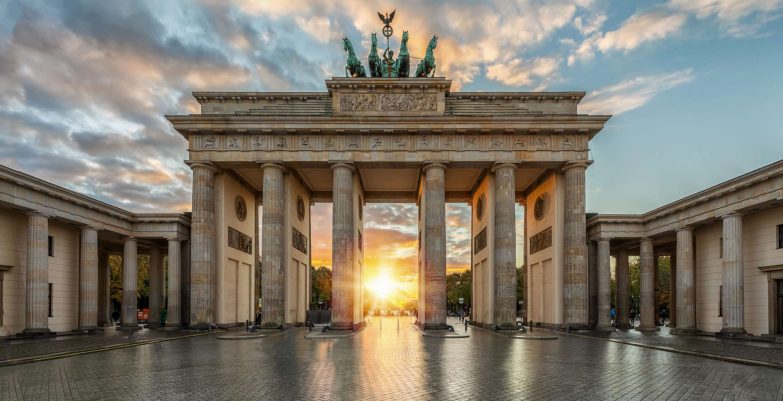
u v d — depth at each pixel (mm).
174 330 62250
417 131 61156
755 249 49938
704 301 59188
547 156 61688
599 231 67062
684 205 56219
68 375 25000
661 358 31703
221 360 30844
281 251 62188
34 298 49656
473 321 81062
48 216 51562
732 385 21875
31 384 22516
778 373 25250
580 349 37594
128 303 66062
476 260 78562
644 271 66312
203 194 61375
